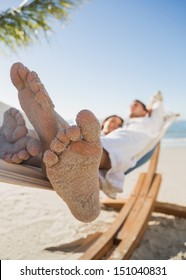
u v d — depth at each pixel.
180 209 0.86
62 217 0.86
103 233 0.74
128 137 0.60
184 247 0.71
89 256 0.60
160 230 0.79
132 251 0.67
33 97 0.38
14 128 0.41
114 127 0.78
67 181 0.37
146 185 0.87
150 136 0.68
